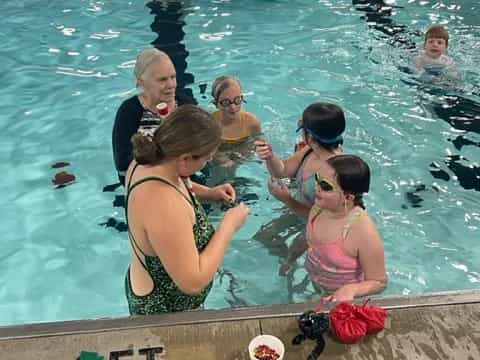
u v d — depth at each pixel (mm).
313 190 3604
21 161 4797
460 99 5441
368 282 3057
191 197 2627
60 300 3598
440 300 2615
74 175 4637
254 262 3682
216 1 7820
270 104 5398
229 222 2738
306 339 2422
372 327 2434
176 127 2330
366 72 5930
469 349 2381
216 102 4410
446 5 7559
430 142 4875
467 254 3795
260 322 2506
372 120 5156
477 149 4781
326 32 6844
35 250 3971
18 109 5457
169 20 7238
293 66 6094
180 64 6152
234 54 6367
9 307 3541
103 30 6973
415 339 2426
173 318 2520
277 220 3992
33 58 6332
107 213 4273
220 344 2404
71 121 5297
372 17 7250
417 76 5824
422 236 3943
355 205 3119
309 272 3328
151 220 2359
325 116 3432
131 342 2408
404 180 4449
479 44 6418
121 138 4004
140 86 3979
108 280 3740
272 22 7145
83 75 6012
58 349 2377
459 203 4230
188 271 2410
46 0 7855
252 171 4469
